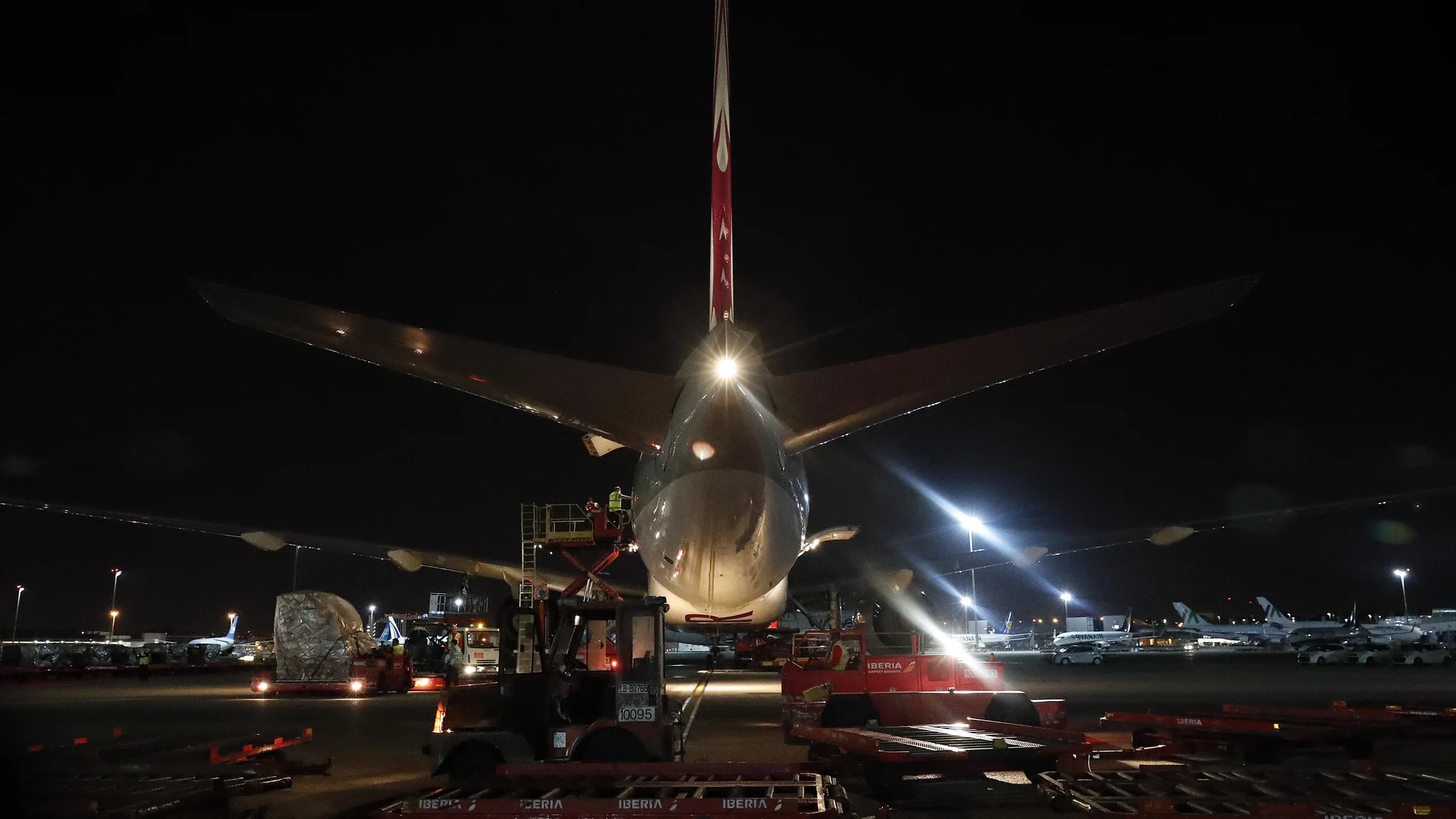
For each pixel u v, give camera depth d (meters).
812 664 26.61
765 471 13.53
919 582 33.00
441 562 31.64
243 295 11.51
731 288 14.26
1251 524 27.06
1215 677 45.38
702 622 23.08
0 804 10.28
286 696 34.88
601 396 13.78
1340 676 45.78
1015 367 12.58
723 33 15.06
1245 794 10.94
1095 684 38.91
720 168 14.60
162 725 23.14
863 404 13.13
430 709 28.36
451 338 12.80
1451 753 17.59
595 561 31.33
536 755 14.40
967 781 15.20
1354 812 9.52
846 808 9.62
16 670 45.69
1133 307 12.11
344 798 13.64
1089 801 10.77
